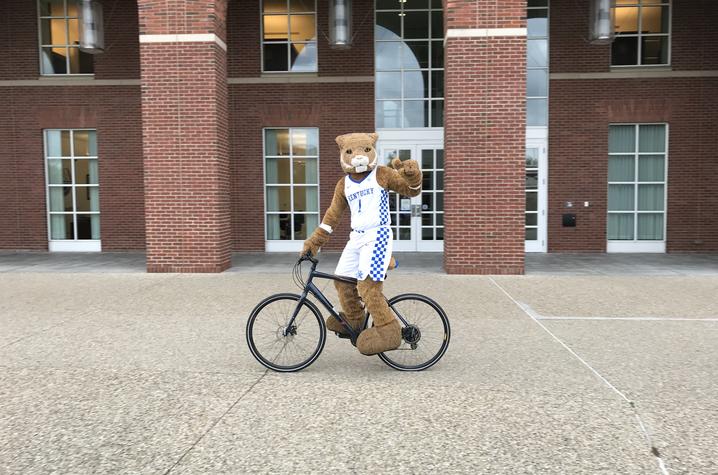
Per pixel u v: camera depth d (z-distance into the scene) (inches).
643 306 291.3
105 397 166.9
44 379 182.7
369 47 526.0
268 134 541.3
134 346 220.4
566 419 150.6
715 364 197.3
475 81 383.9
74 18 545.0
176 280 373.7
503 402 162.4
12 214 555.8
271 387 175.2
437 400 163.9
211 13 398.0
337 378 183.6
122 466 126.4
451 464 126.8
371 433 142.4
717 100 513.7
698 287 343.0
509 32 381.1
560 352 211.9
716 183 518.3
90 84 542.0
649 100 517.3
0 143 550.3
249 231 542.9
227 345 221.6
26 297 318.3
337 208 194.1
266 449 134.1
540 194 529.3
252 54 530.9
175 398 166.1
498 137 384.8
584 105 521.0
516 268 389.4
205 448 134.7
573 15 516.7
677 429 144.5
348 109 530.0
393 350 192.2
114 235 550.9
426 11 527.8
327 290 329.4
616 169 530.6
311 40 532.7
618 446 135.3
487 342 225.5
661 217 531.2
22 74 544.7
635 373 187.8
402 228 538.3
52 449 134.4
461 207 388.8
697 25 512.1
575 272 402.6
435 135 531.5
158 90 403.2
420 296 191.8
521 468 125.1
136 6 534.3
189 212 405.7
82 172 555.5
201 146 403.5
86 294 326.3
